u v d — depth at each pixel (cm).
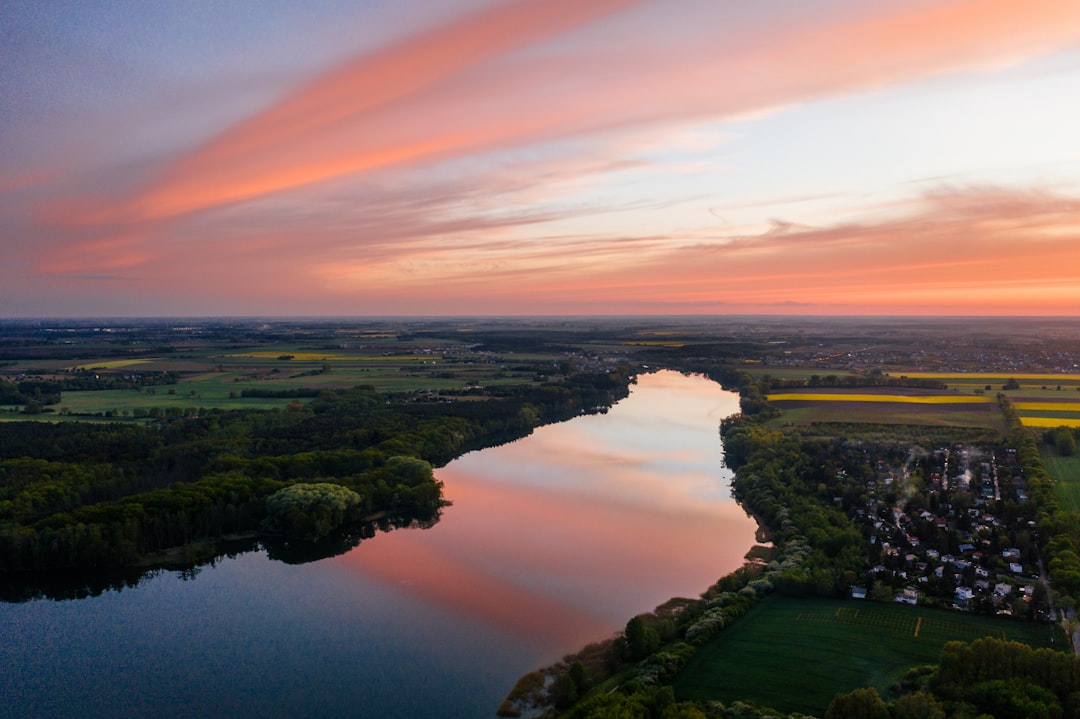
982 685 8394
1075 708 7956
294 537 16150
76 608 12862
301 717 9444
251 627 11994
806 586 12131
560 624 11881
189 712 9600
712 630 10756
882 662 9806
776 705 8869
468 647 11162
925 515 16262
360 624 12012
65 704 9825
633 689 9162
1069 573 11838
